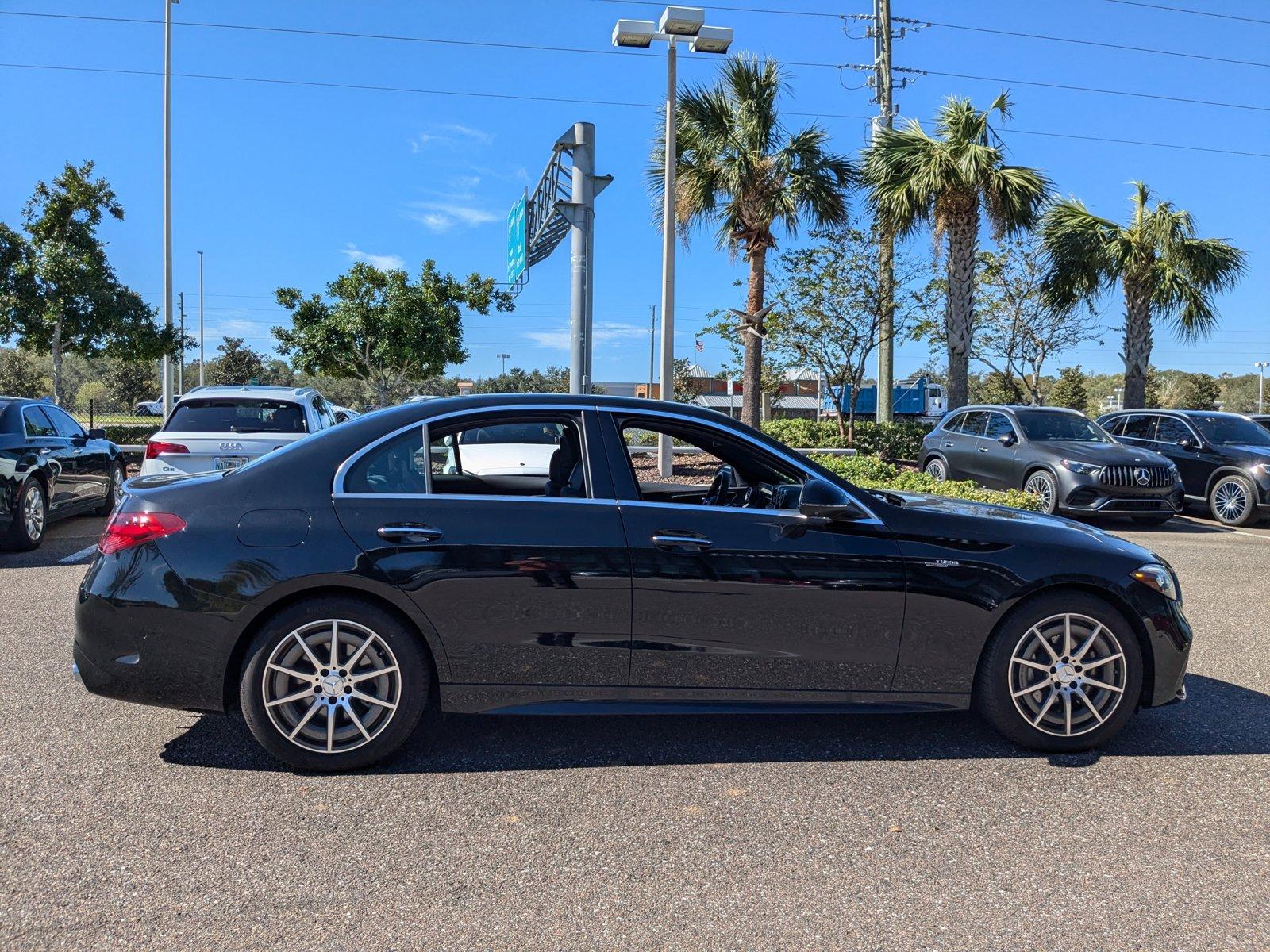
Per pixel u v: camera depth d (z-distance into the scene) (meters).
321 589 3.59
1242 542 10.92
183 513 3.59
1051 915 2.65
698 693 3.74
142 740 3.94
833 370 20.75
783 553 3.73
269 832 3.11
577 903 2.69
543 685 3.67
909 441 20.67
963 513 4.03
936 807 3.37
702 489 4.73
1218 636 6.13
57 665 5.02
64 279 17.27
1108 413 15.28
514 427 3.90
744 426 4.01
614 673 3.69
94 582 3.57
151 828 3.13
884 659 3.80
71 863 2.88
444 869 2.88
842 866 2.92
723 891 2.77
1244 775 3.71
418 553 3.57
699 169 17.75
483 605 3.60
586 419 3.89
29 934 2.49
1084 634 3.90
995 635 3.87
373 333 23.25
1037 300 23.34
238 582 3.49
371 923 2.57
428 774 3.63
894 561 3.79
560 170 14.03
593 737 4.07
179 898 2.69
